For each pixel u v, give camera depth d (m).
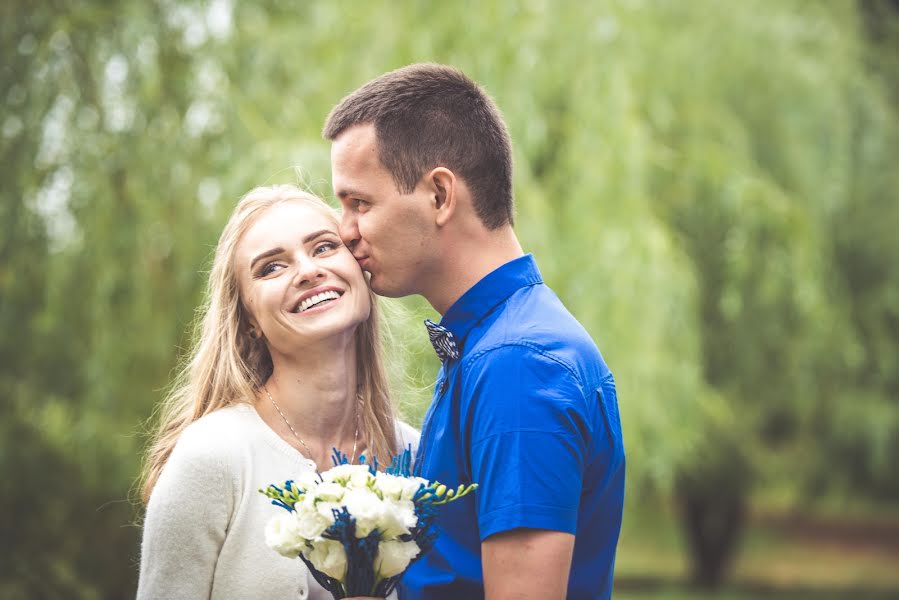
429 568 2.00
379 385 2.52
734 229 8.81
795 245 8.89
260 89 6.77
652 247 6.98
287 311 2.26
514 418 1.82
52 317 6.71
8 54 6.66
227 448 2.20
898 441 11.19
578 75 7.06
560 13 7.06
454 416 1.97
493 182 2.03
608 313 6.75
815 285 9.00
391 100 2.01
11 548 7.41
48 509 7.51
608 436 1.93
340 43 6.93
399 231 2.01
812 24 10.08
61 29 6.57
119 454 6.95
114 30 6.65
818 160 9.52
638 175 7.05
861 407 11.18
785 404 11.09
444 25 6.92
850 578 15.43
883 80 11.02
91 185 6.54
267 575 2.18
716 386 10.61
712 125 9.08
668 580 15.23
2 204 6.62
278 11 7.28
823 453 11.92
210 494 2.17
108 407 6.75
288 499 1.94
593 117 7.03
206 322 2.41
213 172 6.57
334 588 1.98
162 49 6.76
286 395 2.34
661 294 6.96
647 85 8.41
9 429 7.21
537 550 1.77
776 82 9.52
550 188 7.10
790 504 13.84
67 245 6.69
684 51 9.02
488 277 2.01
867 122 10.23
